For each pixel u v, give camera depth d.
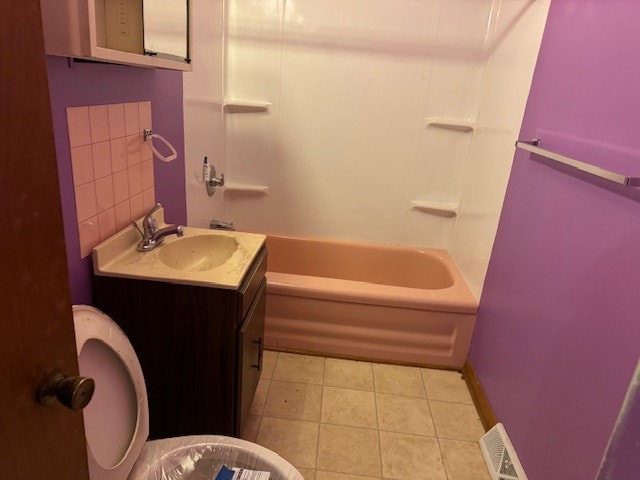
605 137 1.21
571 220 1.36
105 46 1.08
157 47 1.26
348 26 2.39
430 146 2.58
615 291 1.12
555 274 1.43
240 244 1.55
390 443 1.76
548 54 1.63
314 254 2.80
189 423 1.46
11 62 0.44
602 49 1.27
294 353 2.28
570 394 1.27
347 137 2.60
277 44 2.44
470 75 2.43
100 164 1.25
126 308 1.30
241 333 1.34
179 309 1.29
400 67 2.45
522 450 1.53
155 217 1.58
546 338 1.45
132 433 1.11
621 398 1.04
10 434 0.50
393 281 2.80
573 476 1.21
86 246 1.23
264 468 1.13
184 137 1.88
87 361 0.98
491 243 2.04
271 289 2.17
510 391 1.68
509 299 1.77
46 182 0.52
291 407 1.91
